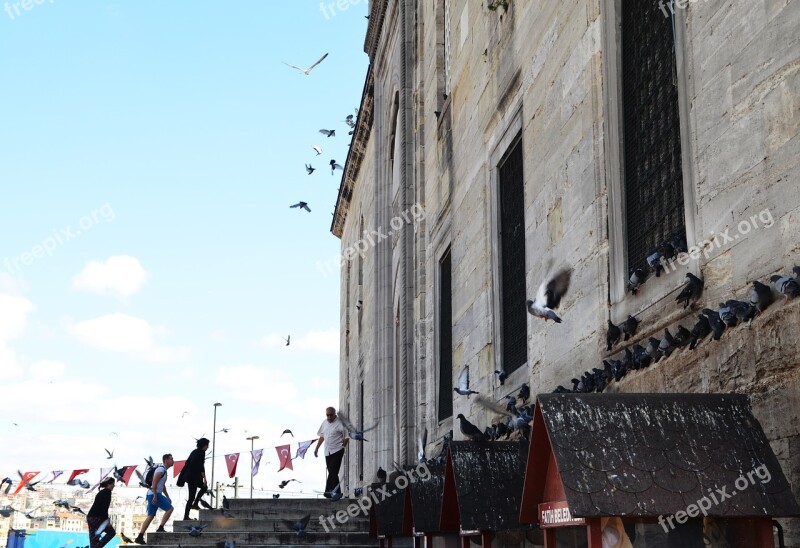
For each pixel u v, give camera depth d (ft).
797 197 21.83
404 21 89.71
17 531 124.98
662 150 31.60
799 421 20.80
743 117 24.53
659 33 32.24
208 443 68.44
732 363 23.84
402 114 88.07
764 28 23.67
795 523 21.13
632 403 21.01
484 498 29.84
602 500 18.88
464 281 62.28
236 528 64.34
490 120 55.31
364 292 138.31
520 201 50.06
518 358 49.49
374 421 110.63
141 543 64.03
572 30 40.09
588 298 36.73
